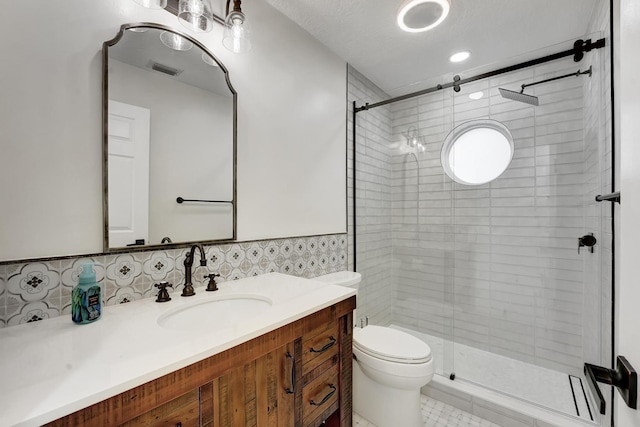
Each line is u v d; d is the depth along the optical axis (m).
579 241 1.85
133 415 0.62
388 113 2.71
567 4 1.65
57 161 0.97
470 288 2.42
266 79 1.66
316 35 1.96
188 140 1.32
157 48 1.22
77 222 1.01
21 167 0.90
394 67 2.38
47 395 0.55
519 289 2.22
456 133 2.43
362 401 1.72
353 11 1.73
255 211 1.60
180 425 0.70
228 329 0.87
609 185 1.50
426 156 2.56
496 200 2.29
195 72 1.35
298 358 1.01
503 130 2.25
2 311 0.87
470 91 2.38
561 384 1.89
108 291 1.07
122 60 1.12
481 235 2.36
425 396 1.92
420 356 1.50
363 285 2.43
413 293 2.64
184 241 1.30
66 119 0.99
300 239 1.86
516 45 2.06
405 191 2.67
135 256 1.14
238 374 0.82
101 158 1.06
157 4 0.99
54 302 0.95
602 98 1.60
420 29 1.82
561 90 2.03
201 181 1.37
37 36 0.93
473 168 2.38
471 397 1.75
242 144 1.54
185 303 1.11
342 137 2.26
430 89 2.26
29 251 0.91
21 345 0.76
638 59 0.47
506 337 2.27
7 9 0.88
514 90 2.20
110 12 1.09
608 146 1.51
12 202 0.89
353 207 2.35
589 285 1.86
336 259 2.16
